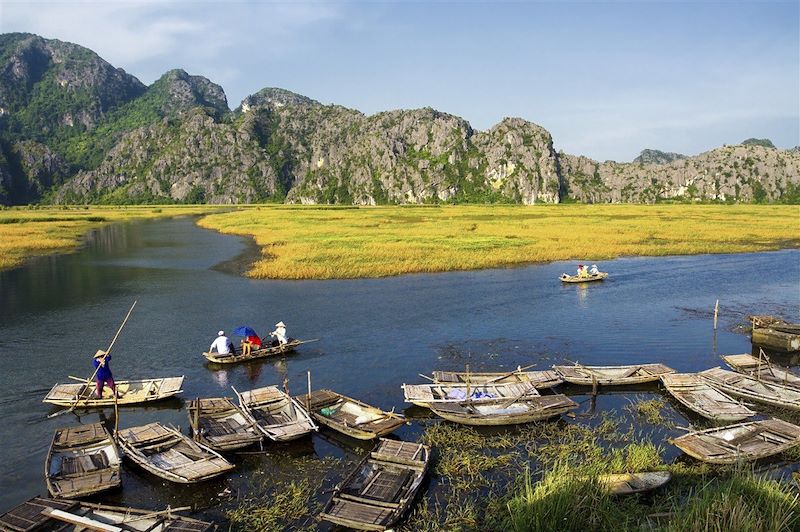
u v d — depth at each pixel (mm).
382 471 14398
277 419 18047
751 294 40219
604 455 15930
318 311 34562
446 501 13641
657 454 15500
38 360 25297
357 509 12422
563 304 36750
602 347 27375
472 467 15312
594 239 71688
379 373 23547
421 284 43469
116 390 20312
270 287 42219
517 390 20094
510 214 131875
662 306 36281
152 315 33750
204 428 17156
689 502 11945
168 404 20375
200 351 26734
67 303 37094
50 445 16641
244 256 59688
